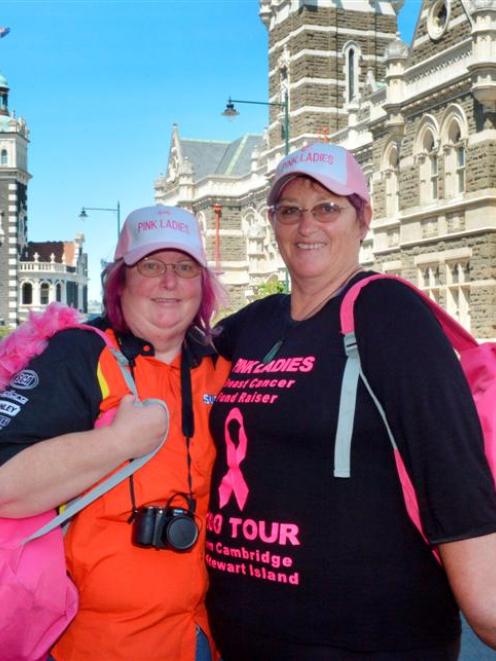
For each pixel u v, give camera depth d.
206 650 3.20
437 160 26.58
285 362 2.93
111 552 2.98
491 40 23.08
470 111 24.56
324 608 2.69
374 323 2.69
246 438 2.94
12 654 2.80
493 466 2.67
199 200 55.56
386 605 2.65
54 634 2.87
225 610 2.96
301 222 3.17
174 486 3.08
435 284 26.88
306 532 2.73
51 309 3.12
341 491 2.69
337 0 42.09
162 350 3.34
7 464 2.79
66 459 2.79
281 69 44.34
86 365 3.01
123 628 2.98
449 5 25.50
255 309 3.54
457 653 2.80
